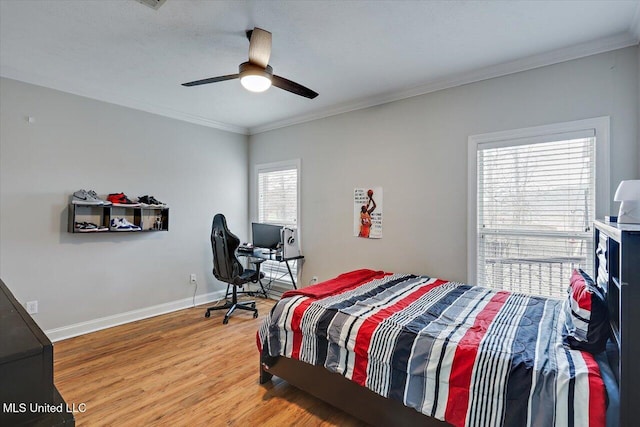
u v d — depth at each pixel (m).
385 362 1.74
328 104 3.79
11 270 2.91
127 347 3.00
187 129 4.24
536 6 1.96
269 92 3.40
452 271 3.05
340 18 2.09
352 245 3.79
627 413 1.16
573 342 1.54
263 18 2.09
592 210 2.41
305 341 2.12
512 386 1.40
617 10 1.99
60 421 0.66
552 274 2.59
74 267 3.27
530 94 2.65
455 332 1.72
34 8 1.96
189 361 2.74
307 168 4.23
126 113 3.65
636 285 1.15
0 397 0.61
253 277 4.08
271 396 2.25
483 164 2.89
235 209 4.82
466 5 1.95
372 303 2.24
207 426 1.94
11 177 2.90
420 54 2.57
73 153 3.26
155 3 1.92
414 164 3.29
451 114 3.06
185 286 4.22
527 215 2.69
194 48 2.48
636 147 2.25
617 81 2.31
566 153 2.51
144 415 2.03
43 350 0.66
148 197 3.73
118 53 2.55
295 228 4.32
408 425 1.70
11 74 2.86
